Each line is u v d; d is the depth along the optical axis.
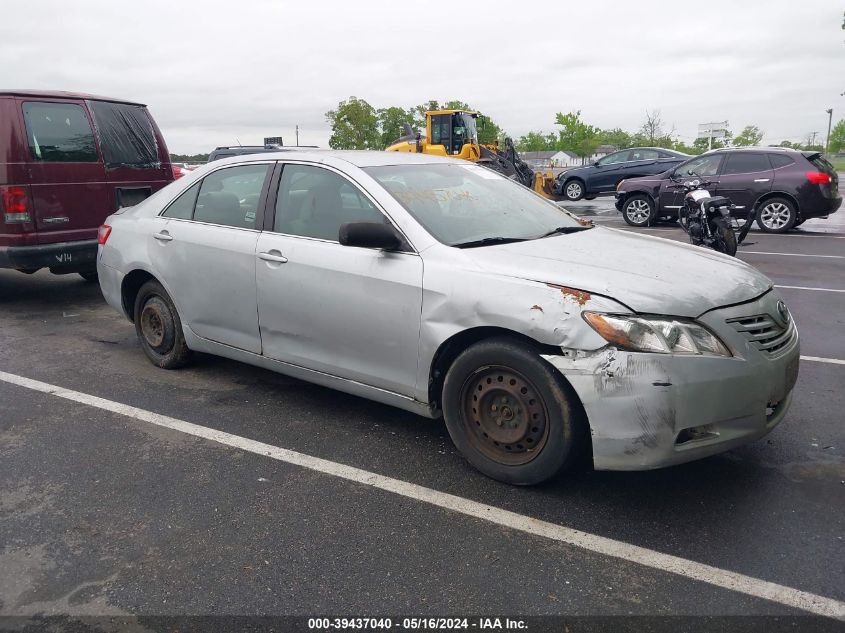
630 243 3.89
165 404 4.48
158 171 7.96
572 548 2.87
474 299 3.27
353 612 2.49
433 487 3.39
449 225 3.74
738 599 2.54
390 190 3.84
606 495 3.29
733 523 3.03
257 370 5.16
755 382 3.04
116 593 2.60
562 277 3.16
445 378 3.51
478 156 19.58
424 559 2.80
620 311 2.96
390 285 3.58
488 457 3.41
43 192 6.73
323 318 3.91
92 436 3.99
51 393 4.68
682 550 2.84
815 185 12.34
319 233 4.00
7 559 2.81
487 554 2.83
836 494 3.25
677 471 3.51
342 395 4.64
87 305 7.44
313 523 3.07
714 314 3.04
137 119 7.78
